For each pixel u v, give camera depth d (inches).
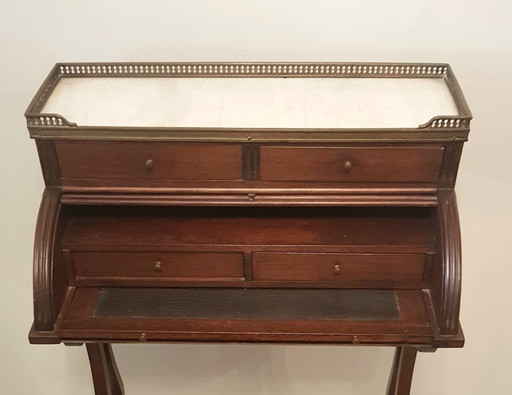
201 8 69.9
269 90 64.4
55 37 71.7
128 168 60.5
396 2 69.2
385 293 64.9
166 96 63.5
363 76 66.1
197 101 62.7
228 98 63.2
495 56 71.7
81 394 92.8
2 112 75.3
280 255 63.1
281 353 89.5
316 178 60.6
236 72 66.4
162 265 64.1
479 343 88.9
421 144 58.9
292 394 92.6
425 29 70.7
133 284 65.2
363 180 60.7
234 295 64.8
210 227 64.2
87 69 65.9
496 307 86.3
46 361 91.6
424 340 61.3
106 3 69.8
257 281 64.7
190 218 65.0
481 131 75.5
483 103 74.1
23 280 86.2
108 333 61.9
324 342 62.1
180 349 89.7
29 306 88.1
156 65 65.9
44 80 68.3
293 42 71.7
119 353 90.1
